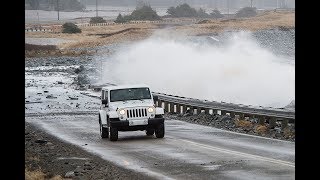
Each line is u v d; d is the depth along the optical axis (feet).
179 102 257.55
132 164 120.37
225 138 166.81
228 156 126.82
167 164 118.21
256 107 197.77
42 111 280.92
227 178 98.94
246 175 101.19
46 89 386.32
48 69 553.64
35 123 232.73
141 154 135.44
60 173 112.37
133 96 169.17
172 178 101.35
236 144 150.71
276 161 116.57
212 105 230.89
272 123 184.24
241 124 197.16
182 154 132.57
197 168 111.34
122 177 104.83
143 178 102.73
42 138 179.93
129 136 178.09
